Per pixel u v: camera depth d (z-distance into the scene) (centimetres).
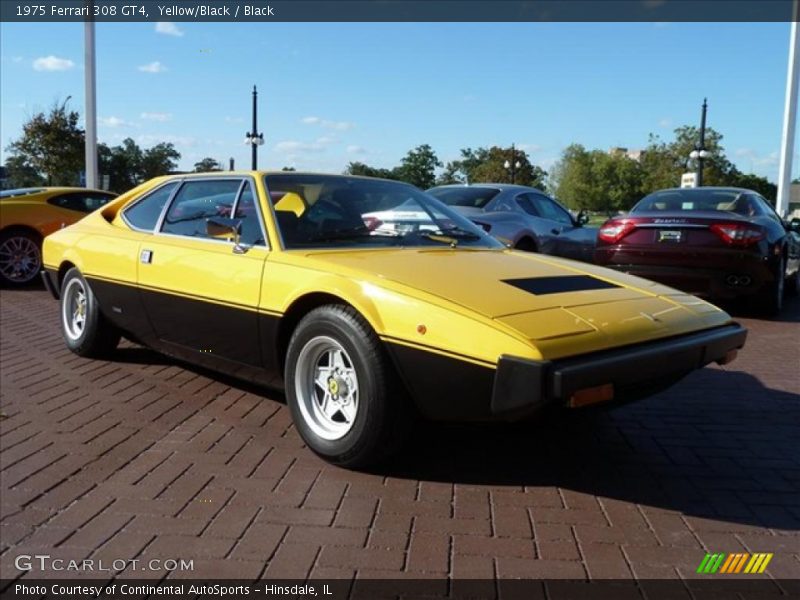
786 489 327
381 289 313
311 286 337
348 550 265
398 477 331
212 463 345
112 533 278
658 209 809
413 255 371
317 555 262
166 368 518
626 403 325
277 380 381
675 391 485
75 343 540
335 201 418
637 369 291
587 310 311
